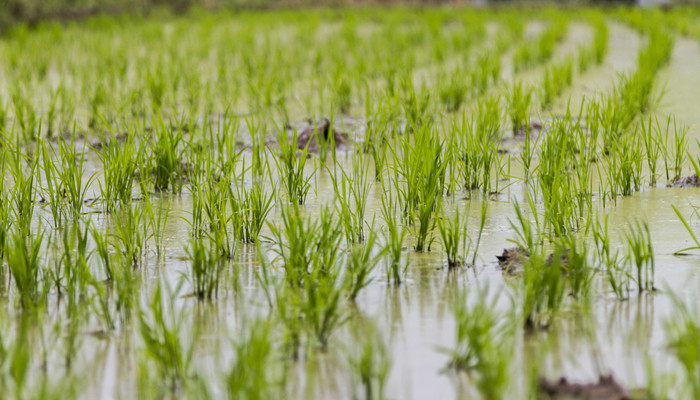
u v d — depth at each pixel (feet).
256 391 14.32
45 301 20.65
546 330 18.57
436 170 29.81
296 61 70.49
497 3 199.93
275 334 18.47
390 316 19.63
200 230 26.20
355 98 53.88
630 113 41.50
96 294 19.74
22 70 63.57
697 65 68.39
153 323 19.27
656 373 16.33
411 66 64.85
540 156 32.32
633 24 112.16
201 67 70.74
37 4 120.78
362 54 76.84
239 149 40.24
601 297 20.48
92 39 93.71
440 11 152.97
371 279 21.47
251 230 25.76
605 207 29.04
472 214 28.48
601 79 60.23
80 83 62.13
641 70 54.19
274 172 35.29
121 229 24.35
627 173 30.76
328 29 116.57
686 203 29.30
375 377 16.34
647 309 19.65
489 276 22.24
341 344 17.62
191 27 114.73
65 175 29.04
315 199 30.91
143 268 23.25
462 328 17.06
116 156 31.37
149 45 86.22
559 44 90.38
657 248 24.18
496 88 56.49
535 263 19.90
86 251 24.75
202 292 20.93
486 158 31.55
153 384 16.12
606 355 17.26
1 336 17.92
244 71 64.49
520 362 17.03
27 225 26.78
